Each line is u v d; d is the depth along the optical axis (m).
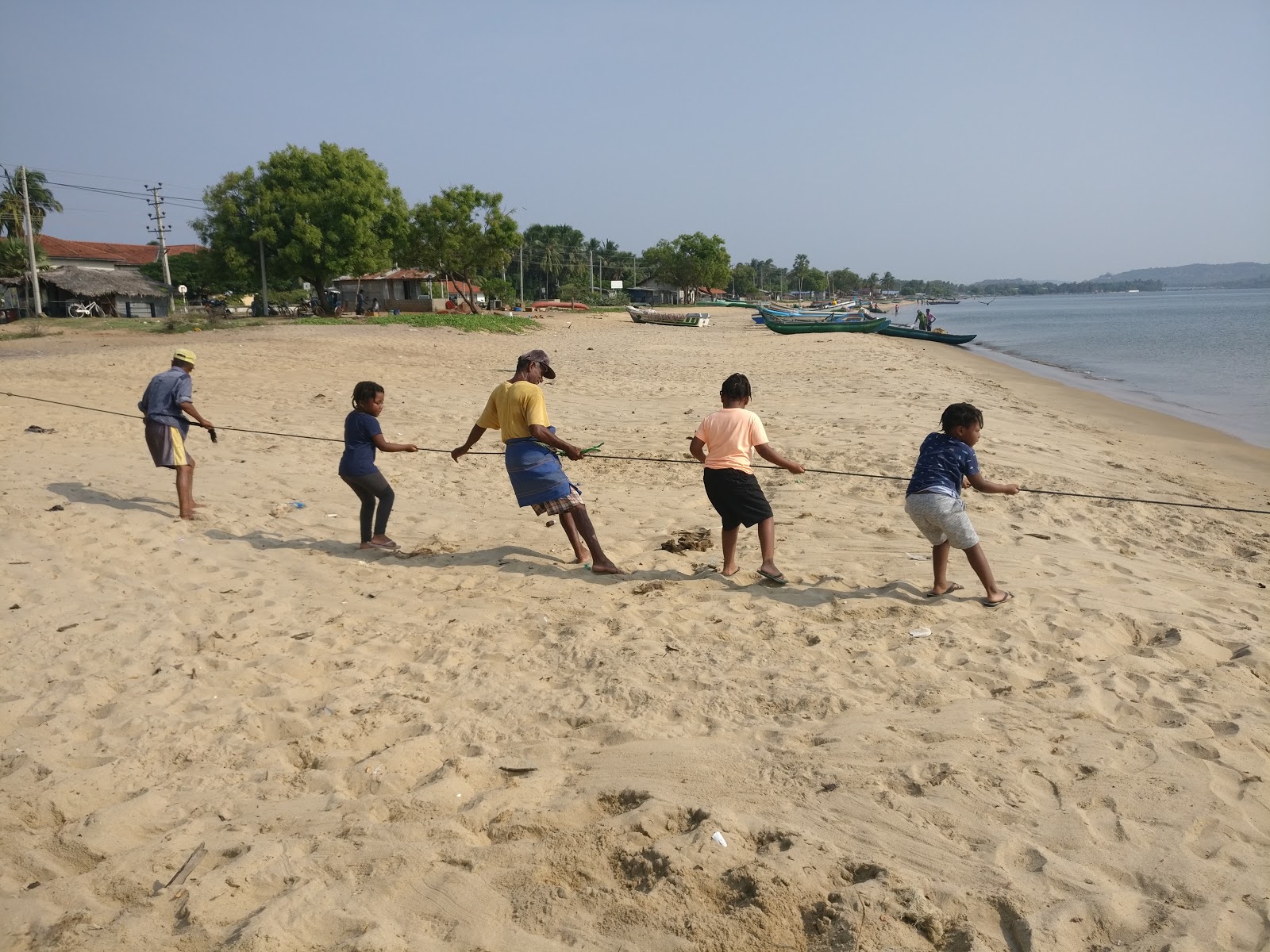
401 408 16.55
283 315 53.66
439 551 8.13
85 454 11.88
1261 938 3.21
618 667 5.48
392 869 3.56
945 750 4.45
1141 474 12.59
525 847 3.70
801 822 3.87
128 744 4.61
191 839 3.82
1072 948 3.16
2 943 3.16
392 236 54.53
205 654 5.78
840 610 6.44
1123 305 173.12
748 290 173.62
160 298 57.69
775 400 18.36
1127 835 3.79
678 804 3.97
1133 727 4.74
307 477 11.05
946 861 3.61
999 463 12.27
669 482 10.80
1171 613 6.34
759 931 3.21
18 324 43.12
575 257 131.12
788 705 4.99
